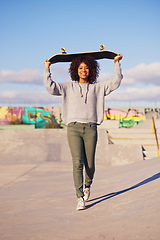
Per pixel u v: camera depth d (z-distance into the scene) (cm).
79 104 331
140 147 1100
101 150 1085
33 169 852
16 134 1182
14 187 567
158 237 210
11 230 276
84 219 293
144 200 321
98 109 341
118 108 3158
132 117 3138
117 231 237
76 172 326
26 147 1093
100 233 238
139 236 218
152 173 507
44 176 717
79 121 324
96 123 337
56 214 330
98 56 357
